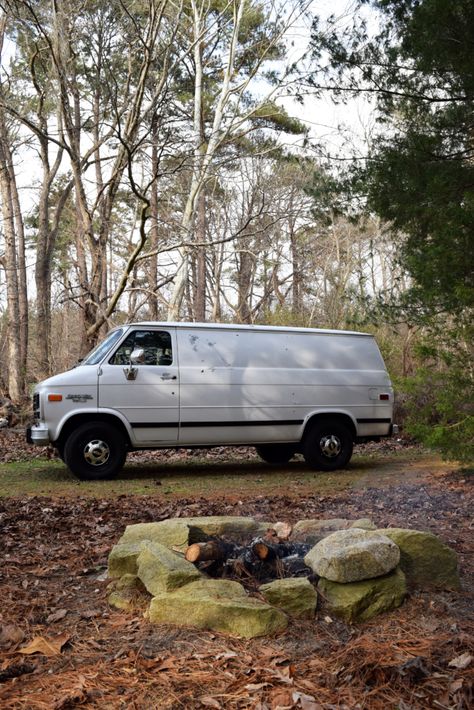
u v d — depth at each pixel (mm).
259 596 3867
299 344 11211
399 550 4066
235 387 10680
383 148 11414
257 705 2801
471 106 10781
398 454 13648
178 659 3281
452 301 9492
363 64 11086
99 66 18094
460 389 8891
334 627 3637
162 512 7199
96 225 19906
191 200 19047
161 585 3945
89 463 10039
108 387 10109
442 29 9867
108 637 3590
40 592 4340
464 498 7902
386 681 3041
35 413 10406
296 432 10984
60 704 2846
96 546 5559
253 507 7496
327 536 4355
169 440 10375
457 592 4125
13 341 22078
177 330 10609
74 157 16297
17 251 28344
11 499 8172
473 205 9086
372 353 11688
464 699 2836
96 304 16172
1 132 20672
